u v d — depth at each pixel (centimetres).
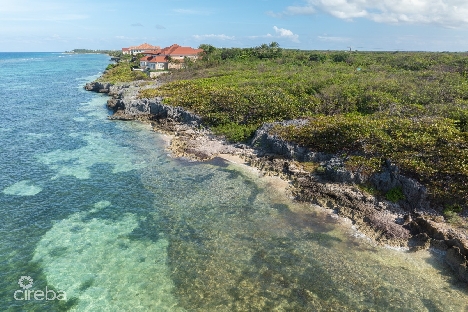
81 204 2942
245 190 3148
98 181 3375
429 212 2570
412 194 2683
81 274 2114
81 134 4928
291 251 2308
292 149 3600
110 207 2897
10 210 2822
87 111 6494
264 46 11256
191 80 7262
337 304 1878
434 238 2327
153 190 3191
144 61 12188
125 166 3738
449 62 6856
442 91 4591
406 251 2281
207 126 4816
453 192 2544
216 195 3073
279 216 2725
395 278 2050
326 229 2541
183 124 5109
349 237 2441
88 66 17938
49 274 2111
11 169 3631
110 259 2252
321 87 5372
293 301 1900
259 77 6994
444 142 2942
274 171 3475
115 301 1909
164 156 4016
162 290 1991
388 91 4853
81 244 2403
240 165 3688
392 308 1842
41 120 5728
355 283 2019
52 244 2398
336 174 3077
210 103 5147
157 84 7900
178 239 2466
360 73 6581
